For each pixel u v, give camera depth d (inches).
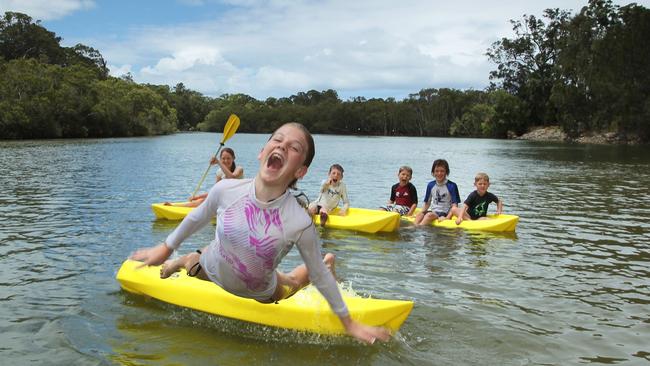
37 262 202.2
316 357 127.1
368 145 1713.8
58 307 155.3
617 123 1834.4
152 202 366.9
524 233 281.6
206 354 127.2
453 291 178.1
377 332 110.6
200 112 4207.7
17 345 130.0
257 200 106.6
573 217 334.0
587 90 1893.5
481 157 1034.7
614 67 1744.6
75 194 401.7
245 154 1096.2
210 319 148.6
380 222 280.7
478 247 246.7
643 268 210.7
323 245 248.8
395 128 3646.7
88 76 2220.7
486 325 148.5
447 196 319.9
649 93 1743.4
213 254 117.8
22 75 1768.0
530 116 2519.7
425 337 140.2
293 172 104.7
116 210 327.6
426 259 222.2
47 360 122.6
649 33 1680.6
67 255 213.3
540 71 2427.4
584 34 1824.6
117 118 2185.0
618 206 383.9
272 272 115.8
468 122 3196.4
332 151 1286.9
